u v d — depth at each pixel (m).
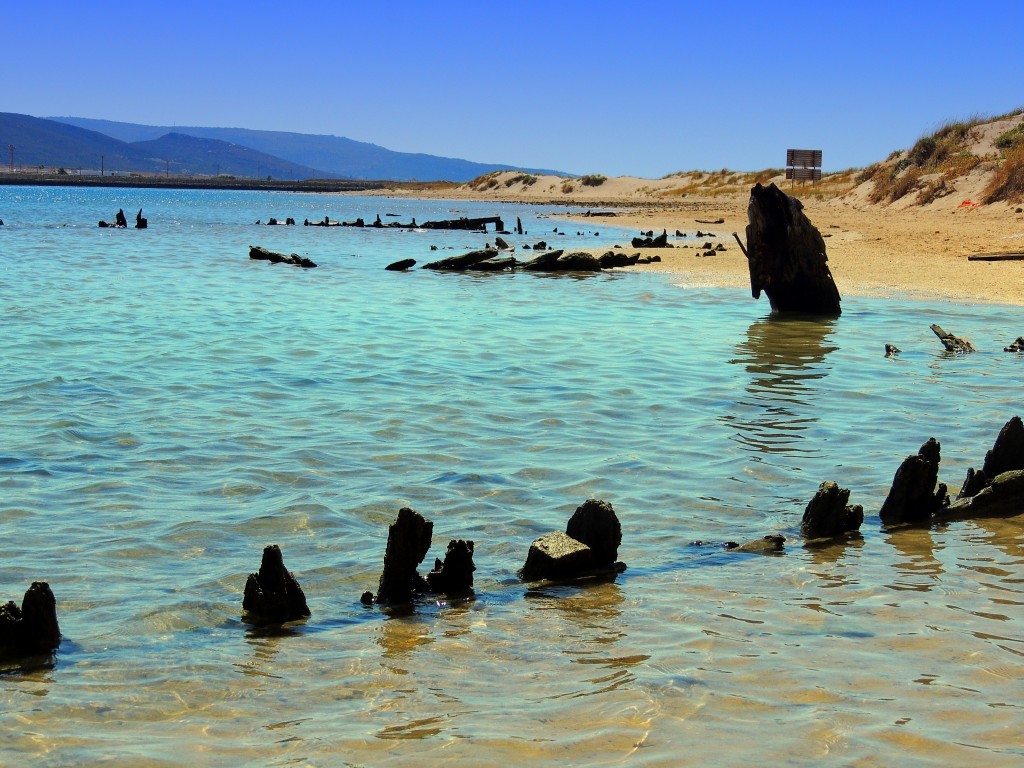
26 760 5.09
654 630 6.86
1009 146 59.44
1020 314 22.19
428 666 6.29
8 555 8.19
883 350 18.23
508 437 12.27
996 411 13.60
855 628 6.84
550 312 23.41
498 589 7.73
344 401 14.04
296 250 43.25
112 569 7.96
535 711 5.62
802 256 21.95
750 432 12.56
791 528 9.22
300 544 8.60
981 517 9.63
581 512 8.21
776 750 5.15
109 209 87.69
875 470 11.03
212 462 11.00
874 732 5.34
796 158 92.00
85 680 6.07
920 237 39.16
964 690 5.87
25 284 27.22
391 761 5.06
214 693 5.91
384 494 9.99
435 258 39.38
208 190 192.50
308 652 6.52
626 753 5.12
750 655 6.39
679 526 9.24
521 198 131.38
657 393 14.73
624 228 61.16
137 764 5.05
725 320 22.00
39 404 13.55
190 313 22.42
